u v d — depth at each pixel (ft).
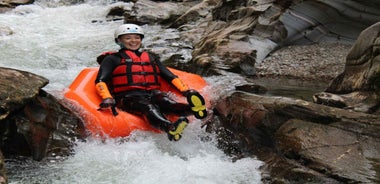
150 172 10.83
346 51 22.99
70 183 10.27
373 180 9.57
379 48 12.74
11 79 11.78
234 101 13.82
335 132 11.25
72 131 12.30
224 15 29.91
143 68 14.57
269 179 10.62
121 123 12.81
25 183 10.23
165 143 12.71
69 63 24.97
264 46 23.88
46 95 12.55
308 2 23.81
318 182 10.11
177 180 10.43
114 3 45.78
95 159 11.51
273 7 25.17
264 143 12.21
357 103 12.85
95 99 13.75
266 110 12.59
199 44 26.48
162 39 29.04
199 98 12.64
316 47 24.22
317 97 13.82
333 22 24.34
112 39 30.40
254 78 20.51
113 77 14.46
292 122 11.98
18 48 27.04
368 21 23.30
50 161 11.37
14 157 11.39
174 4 37.76
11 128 11.24
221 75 20.43
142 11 35.83
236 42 23.54
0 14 38.34
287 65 22.08
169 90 15.25
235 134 13.02
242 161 11.68
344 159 10.43
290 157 11.22
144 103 13.28
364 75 13.32
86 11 40.63
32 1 44.04
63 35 31.60
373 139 10.77
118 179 10.45
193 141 13.03
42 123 11.70
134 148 12.21
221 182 10.43
